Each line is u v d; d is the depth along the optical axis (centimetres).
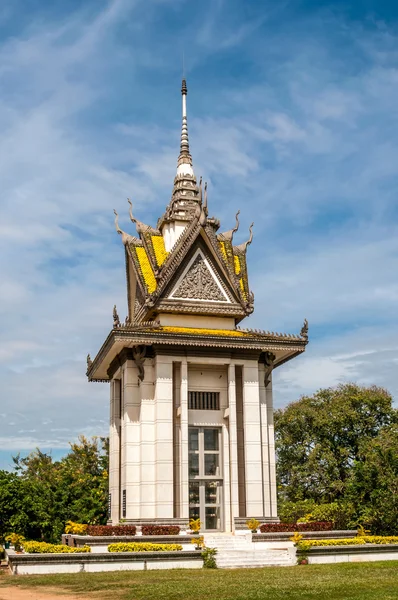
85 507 6059
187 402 4328
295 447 7044
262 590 2406
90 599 2273
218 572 3103
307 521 4628
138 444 4341
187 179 5234
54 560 3138
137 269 4822
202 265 4747
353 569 3128
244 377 4519
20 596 2366
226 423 4531
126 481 4266
